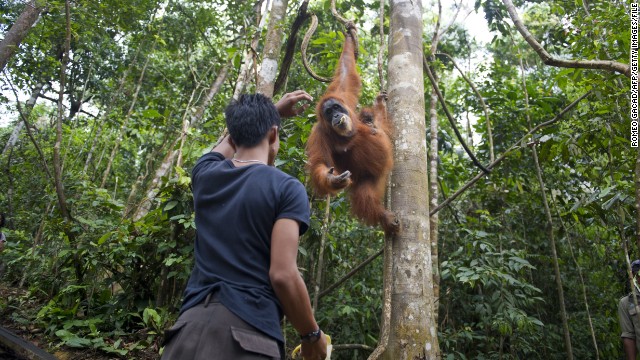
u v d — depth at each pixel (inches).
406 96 128.5
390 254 115.0
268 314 62.0
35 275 276.8
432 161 250.2
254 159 73.4
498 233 274.1
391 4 145.0
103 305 227.6
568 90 282.0
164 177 218.5
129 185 472.4
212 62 427.5
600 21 201.2
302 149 218.4
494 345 248.4
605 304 276.4
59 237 273.4
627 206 200.2
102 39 427.5
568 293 282.5
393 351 105.7
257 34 258.1
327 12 335.6
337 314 241.0
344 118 154.1
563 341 261.4
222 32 466.6
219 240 66.4
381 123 164.7
